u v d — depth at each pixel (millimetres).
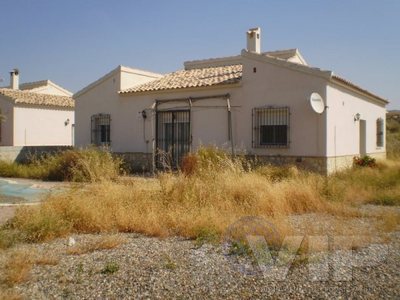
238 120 15391
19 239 6398
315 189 9805
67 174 14961
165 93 17469
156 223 7168
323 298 4230
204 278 4781
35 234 6488
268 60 14656
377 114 20250
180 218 7344
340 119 14945
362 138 18328
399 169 14445
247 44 18781
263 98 14812
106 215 7516
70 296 4250
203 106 16328
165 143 17578
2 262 5270
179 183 9086
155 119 17766
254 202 8391
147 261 5391
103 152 15984
